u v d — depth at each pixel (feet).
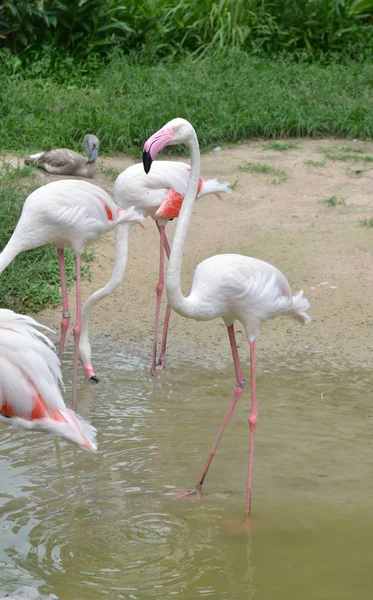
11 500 13.84
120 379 18.90
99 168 29.55
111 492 14.17
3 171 28.50
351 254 24.18
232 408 14.33
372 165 30.58
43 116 32.89
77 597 11.28
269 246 24.68
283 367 19.30
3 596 11.11
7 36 38.86
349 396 17.85
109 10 39.60
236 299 14.07
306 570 11.96
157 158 30.66
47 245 24.43
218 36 40.45
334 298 22.15
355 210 26.91
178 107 32.53
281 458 15.33
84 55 39.01
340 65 39.09
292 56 39.32
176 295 13.73
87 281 23.39
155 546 12.57
